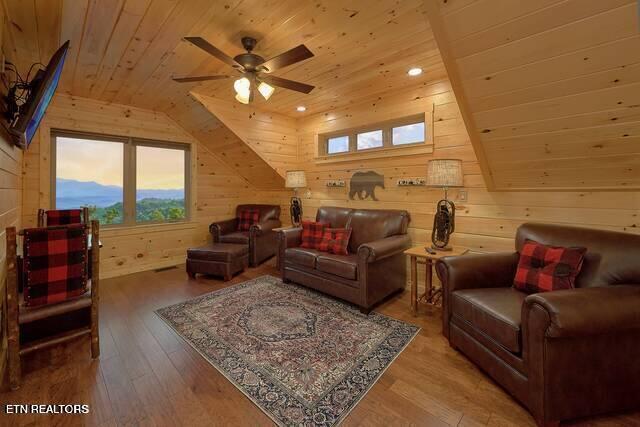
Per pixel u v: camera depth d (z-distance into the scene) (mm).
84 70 2881
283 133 4492
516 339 1521
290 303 2906
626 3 1328
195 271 3785
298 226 4004
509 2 1460
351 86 3242
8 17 1893
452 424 1438
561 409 1387
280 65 2096
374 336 2271
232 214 5250
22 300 1852
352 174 3980
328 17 2000
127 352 2061
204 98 3623
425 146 3191
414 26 2109
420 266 3312
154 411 1521
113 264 3961
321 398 1614
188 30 2160
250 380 1764
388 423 1443
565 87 1720
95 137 3816
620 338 1425
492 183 2680
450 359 1977
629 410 1519
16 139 2094
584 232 1968
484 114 2064
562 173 2299
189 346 2137
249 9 1920
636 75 1544
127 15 1988
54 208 3555
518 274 2021
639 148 1884
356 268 2703
